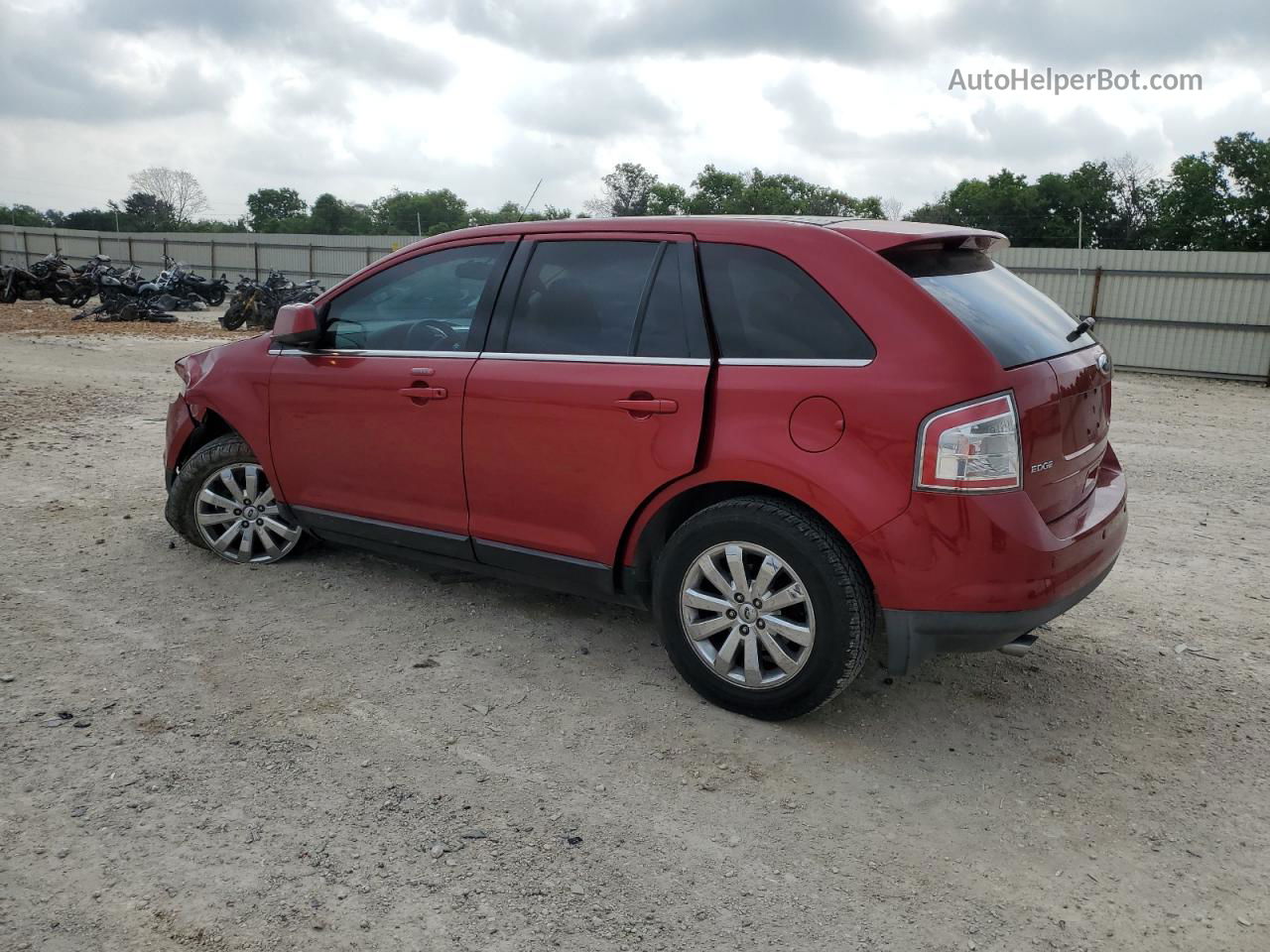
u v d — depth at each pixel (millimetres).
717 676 3477
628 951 2346
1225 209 45688
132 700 3484
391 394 4109
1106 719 3596
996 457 2947
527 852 2711
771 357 3270
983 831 2887
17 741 3168
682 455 3371
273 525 4824
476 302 3986
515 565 3938
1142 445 9367
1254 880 2689
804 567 3189
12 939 2299
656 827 2852
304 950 2309
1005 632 3035
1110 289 18078
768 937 2412
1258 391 15672
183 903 2447
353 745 3240
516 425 3762
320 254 32469
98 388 11102
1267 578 5215
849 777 3150
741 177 73062
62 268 23047
